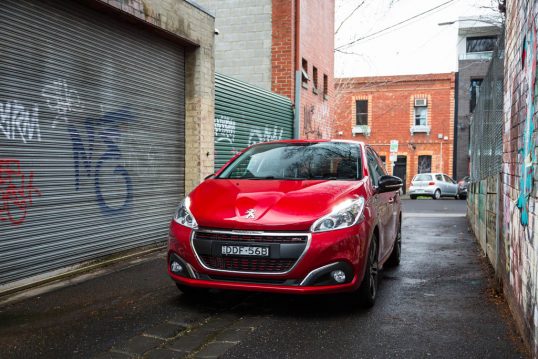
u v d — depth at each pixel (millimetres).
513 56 4883
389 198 6059
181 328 4125
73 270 5961
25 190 5262
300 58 14359
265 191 4758
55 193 5680
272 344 3748
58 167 5730
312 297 5102
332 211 4332
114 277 5871
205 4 14602
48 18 5570
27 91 5289
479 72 31562
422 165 32750
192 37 8172
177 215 4688
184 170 8523
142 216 7348
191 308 4684
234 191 4836
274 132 12867
